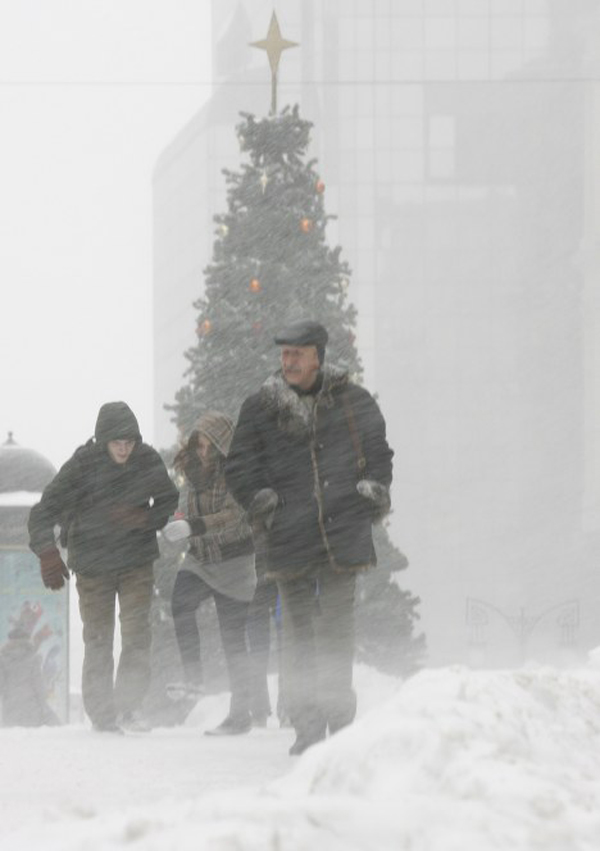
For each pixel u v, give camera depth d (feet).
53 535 71.20
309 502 55.11
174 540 74.74
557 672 39.47
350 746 29.35
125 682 72.13
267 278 165.37
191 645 77.61
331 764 28.99
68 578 71.77
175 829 23.09
